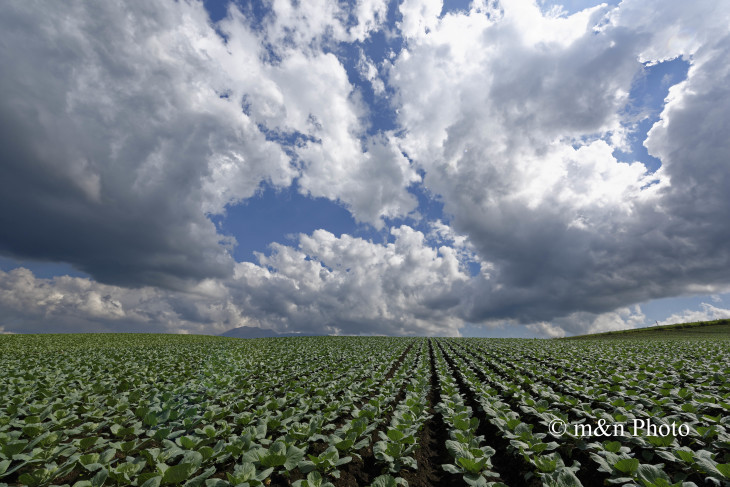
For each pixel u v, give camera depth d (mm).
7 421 6879
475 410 9820
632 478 4457
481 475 5031
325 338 44438
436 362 19578
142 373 13266
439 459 6742
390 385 11461
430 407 10211
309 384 11766
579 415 7297
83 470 5418
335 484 5348
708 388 9375
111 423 7445
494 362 16797
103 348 25078
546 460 5043
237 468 4746
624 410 7156
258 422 6992
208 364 15875
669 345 23344
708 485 4641
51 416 7125
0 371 13117
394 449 5609
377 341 38250
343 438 6320
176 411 7676
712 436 5738
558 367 14930
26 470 5539
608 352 19484
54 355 19719
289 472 5652
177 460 5848
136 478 4590
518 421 6590
